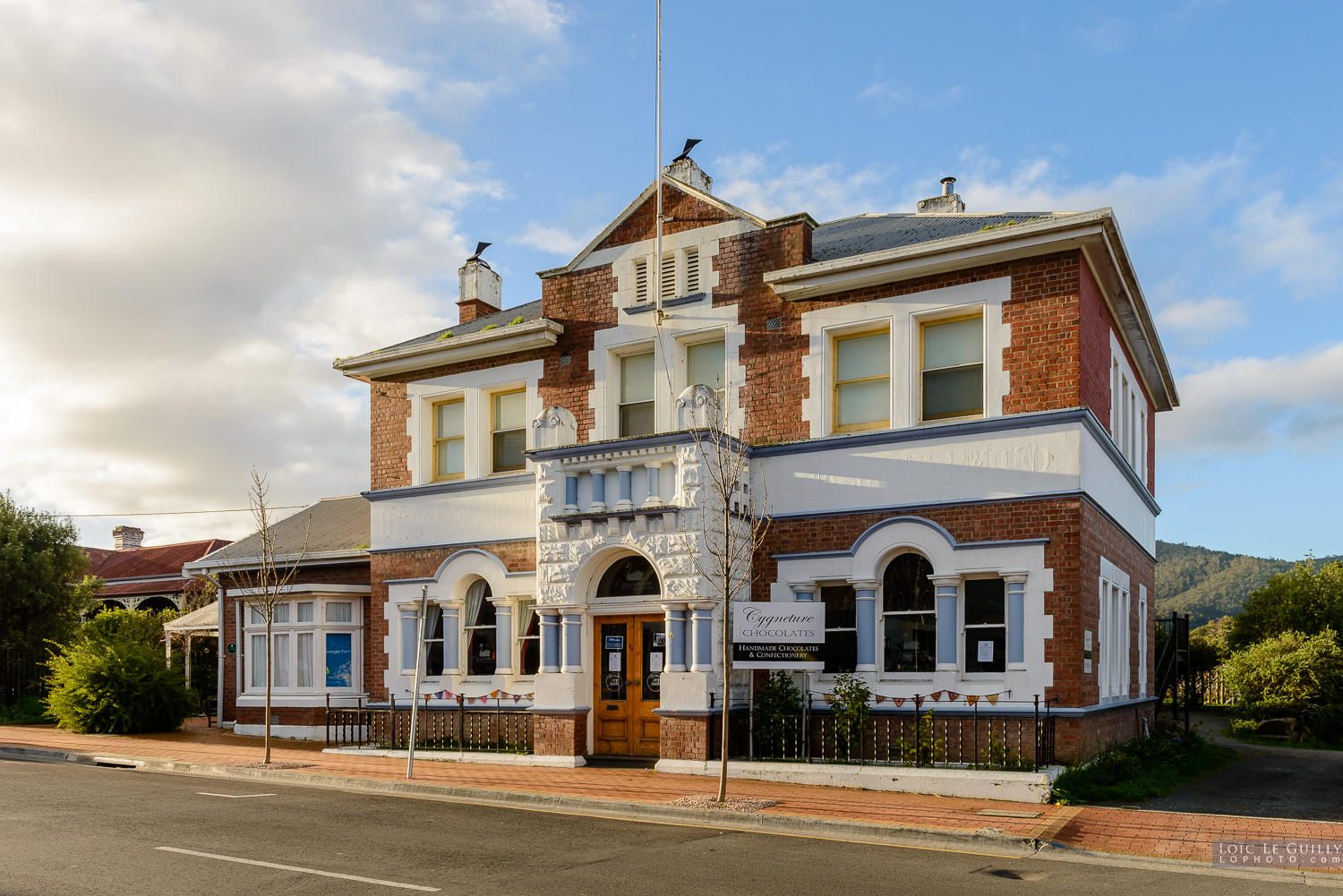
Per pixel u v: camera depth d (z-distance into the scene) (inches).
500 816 474.6
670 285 715.4
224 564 941.8
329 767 648.4
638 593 658.2
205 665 1168.8
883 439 615.5
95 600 1521.9
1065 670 549.0
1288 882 357.1
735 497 633.6
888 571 616.4
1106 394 652.7
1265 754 851.4
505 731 710.5
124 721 887.1
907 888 336.8
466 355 781.9
